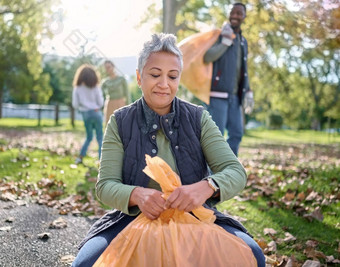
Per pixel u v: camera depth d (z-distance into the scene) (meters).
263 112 30.89
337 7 5.58
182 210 1.71
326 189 4.66
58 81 37.72
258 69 11.91
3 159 6.79
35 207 3.95
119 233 1.67
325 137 23.45
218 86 4.77
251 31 9.05
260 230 3.45
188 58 4.71
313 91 19.84
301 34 7.44
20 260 2.67
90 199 4.30
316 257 2.86
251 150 12.34
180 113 1.99
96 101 6.72
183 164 1.93
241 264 1.59
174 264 1.53
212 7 10.98
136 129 1.95
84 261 1.69
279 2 7.20
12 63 23.31
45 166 6.21
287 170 6.27
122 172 1.96
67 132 17.16
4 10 11.16
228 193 1.83
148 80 1.89
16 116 31.50
